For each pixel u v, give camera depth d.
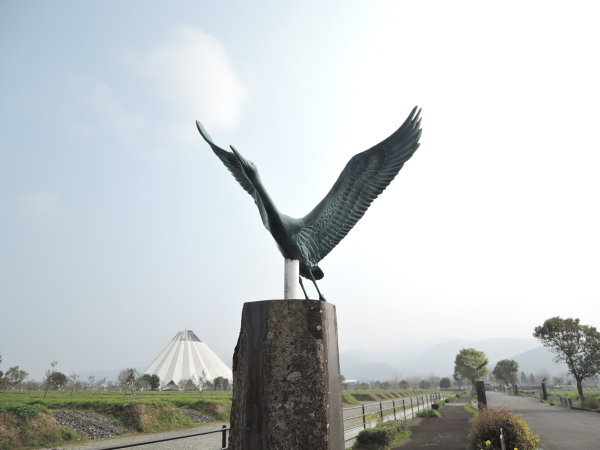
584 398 28.59
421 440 13.09
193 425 21.16
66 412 18.83
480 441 9.94
